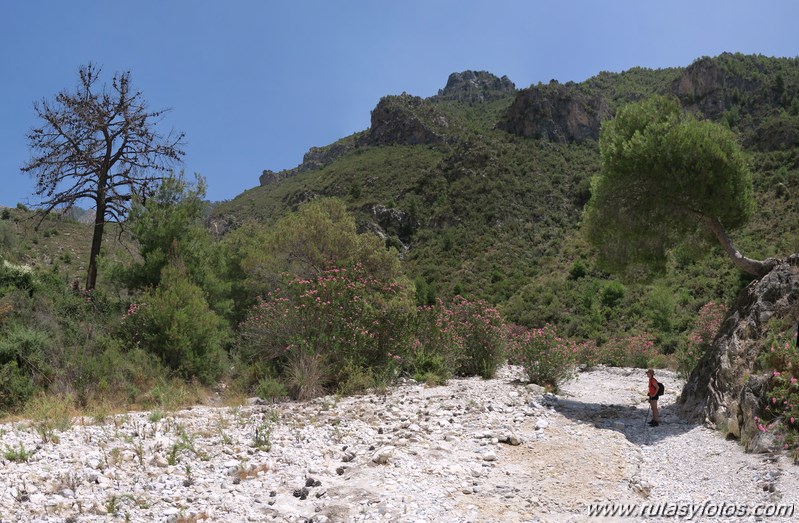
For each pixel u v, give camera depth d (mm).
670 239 12602
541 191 83625
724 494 6219
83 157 18641
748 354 9484
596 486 6629
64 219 19875
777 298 9859
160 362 13672
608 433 9289
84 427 8336
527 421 10086
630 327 41062
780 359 8438
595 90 152625
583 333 41719
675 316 38562
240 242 24984
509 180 87562
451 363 15688
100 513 5219
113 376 12086
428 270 69438
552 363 14547
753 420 7973
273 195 127000
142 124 19641
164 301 14664
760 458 7148
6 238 26734
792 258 10312
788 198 51219
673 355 23312
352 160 130750
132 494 5730
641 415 11039
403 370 14953
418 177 98375
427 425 9453
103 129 19109
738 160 11797
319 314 13695
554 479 6836
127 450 7191
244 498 5867
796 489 5836
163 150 20062
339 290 14117
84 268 33062
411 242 81812
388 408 10797
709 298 39625
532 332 15500
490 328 16438
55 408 9711
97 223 18984
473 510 5715
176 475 6418
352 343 13570
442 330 16109
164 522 5109
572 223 75875
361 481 6496
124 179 19391
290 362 13117
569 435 9070
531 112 111125
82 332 13953
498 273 63375
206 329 14742
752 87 115688
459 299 18312
